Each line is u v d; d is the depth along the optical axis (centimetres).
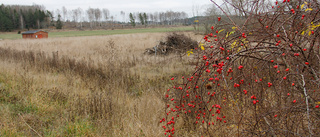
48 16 12362
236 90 277
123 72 770
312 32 236
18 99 543
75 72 797
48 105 513
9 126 420
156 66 870
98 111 473
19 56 1096
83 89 636
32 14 10744
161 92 561
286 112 224
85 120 448
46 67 870
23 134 407
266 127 251
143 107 482
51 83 664
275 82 253
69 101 540
